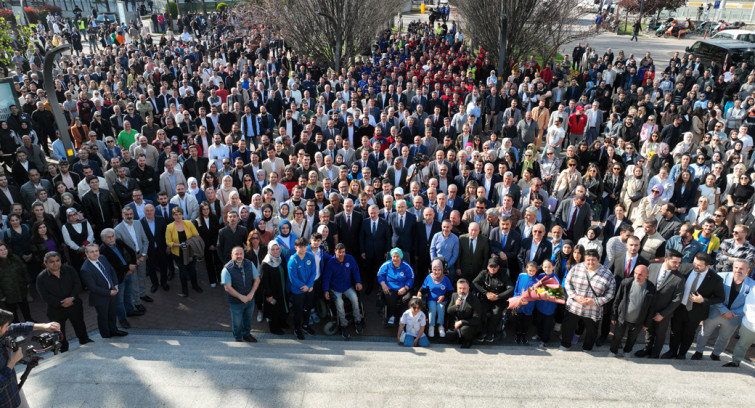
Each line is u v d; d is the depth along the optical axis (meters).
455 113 16.02
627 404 4.79
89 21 37.47
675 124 13.59
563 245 7.37
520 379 5.41
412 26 39.50
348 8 22.58
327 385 5.16
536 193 8.87
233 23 35.06
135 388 5.11
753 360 6.90
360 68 21.83
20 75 21.41
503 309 7.41
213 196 9.05
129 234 8.12
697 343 7.03
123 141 12.53
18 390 4.50
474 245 8.09
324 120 14.45
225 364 5.85
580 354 7.05
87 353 6.48
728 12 48.38
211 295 8.93
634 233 8.29
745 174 9.65
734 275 6.57
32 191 9.61
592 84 18.39
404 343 7.37
